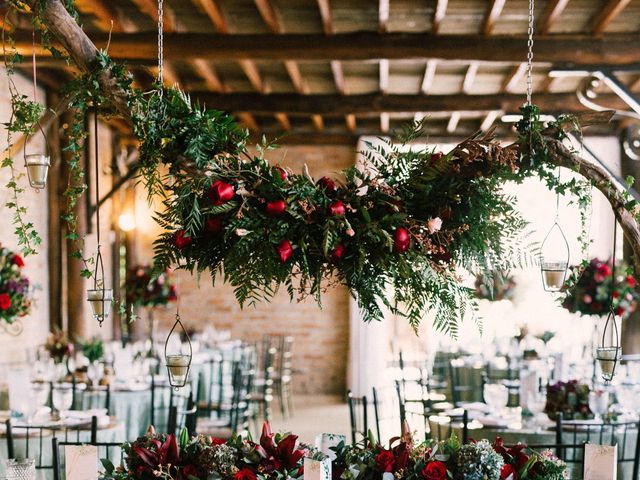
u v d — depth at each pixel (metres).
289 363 10.34
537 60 6.38
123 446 3.25
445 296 3.00
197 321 11.05
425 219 3.06
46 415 5.28
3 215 7.10
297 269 3.02
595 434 4.89
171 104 2.96
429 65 7.14
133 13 6.39
